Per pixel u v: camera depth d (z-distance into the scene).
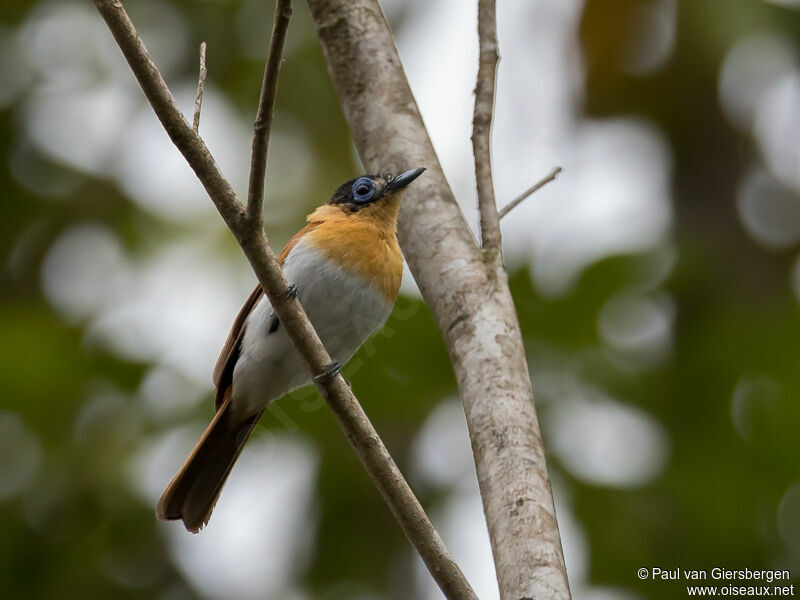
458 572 5.85
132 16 14.19
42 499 12.39
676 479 11.77
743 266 13.67
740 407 12.09
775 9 12.98
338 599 12.34
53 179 14.11
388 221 8.80
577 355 11.59
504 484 5.76
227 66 14.15
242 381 8.41
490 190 7.07
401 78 8.13
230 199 6.06
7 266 13.87
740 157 13.92
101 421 12.24
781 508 11.70
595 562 11.52
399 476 6.02
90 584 12.41
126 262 13.49
